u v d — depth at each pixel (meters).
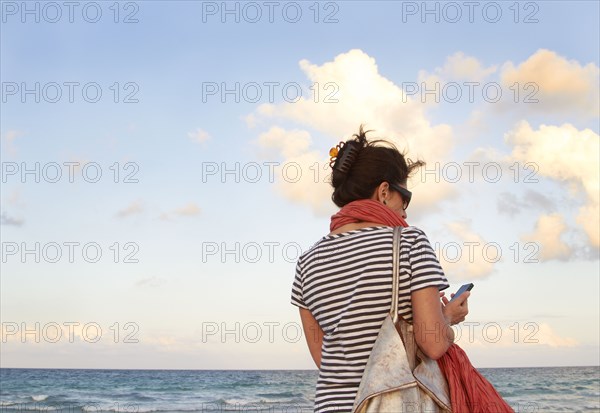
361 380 1.87
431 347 1.89
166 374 54.09
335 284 2.02
